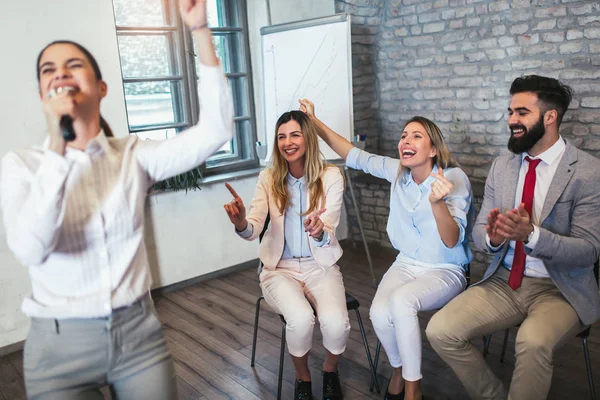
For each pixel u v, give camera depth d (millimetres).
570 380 2381
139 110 3656
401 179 2338
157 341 1237
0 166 1063
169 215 3691
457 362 1991
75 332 1125
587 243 1869
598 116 3186
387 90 4414
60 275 1113
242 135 4246
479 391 2033
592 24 3141
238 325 3129
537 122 1955
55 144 1007
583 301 1924
